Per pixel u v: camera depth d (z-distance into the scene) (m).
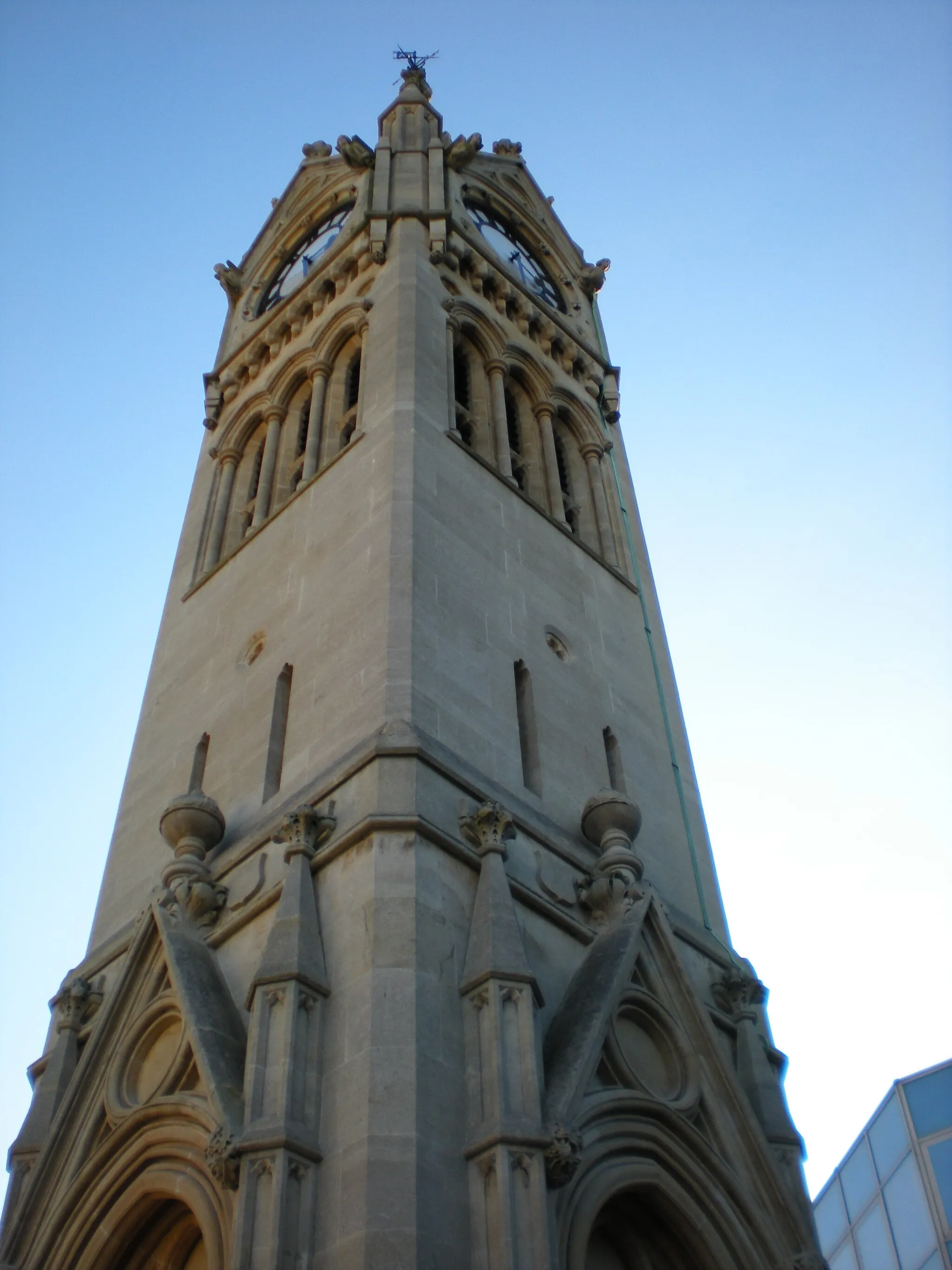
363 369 38.09
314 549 32.88
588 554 37.19
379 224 43.56
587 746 30.55
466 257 43.91
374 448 33.78
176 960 23.75
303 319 44.59
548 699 30.28
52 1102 25.08
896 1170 48.69
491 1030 20.45
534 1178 18.83
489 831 23.80
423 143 50.12
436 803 24.02
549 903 24.70
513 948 21.58
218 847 27.00
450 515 32.00
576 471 42.44
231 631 33.88
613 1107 22.06
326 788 24.86
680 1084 24.06
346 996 20.86
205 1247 21.34
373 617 28.27
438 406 35.72
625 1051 23.59
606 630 35.09
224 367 47.53
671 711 35.06
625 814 27.38
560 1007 23.42
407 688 26.11
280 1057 20.06
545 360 44.47
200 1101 21.52
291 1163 18.78
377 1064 19.56
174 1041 23.58
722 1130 23.84
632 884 26.22
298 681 29.33
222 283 53.06
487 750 27.02
